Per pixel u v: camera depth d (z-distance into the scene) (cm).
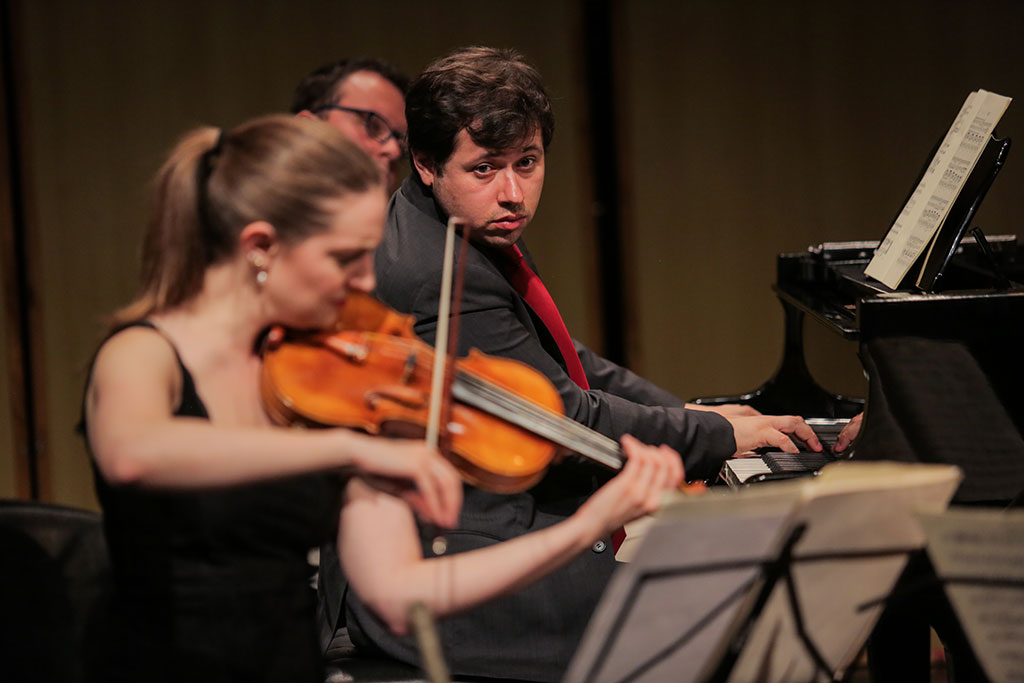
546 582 702
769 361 1659
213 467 443
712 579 439
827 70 1580
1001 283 736
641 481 505
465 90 677
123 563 505
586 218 1630
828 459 760
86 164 1526
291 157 488
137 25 1507
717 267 1639
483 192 694
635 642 451
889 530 470
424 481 455
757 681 495
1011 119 1541
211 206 496
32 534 577
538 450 546
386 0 1548
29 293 1541
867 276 811
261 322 511
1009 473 687
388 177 1175
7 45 1490
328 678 680
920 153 1591
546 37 1580
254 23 1527
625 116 1605
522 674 692
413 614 448
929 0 1550
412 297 690
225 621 507
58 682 563
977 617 478
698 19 1582
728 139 1608
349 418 500
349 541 503
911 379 691
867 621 523
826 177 1608
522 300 751
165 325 504
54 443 1568
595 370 887
